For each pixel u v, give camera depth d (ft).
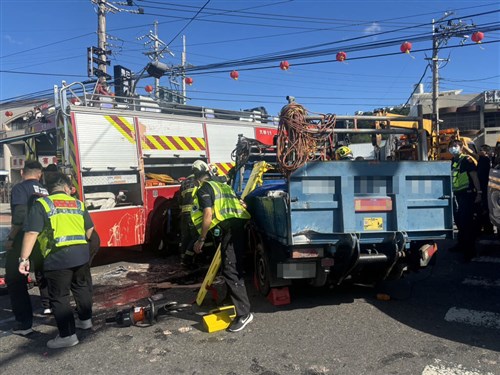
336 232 14.55
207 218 14.30
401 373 11.15
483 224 29.04
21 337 14.46
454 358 11.91
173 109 27.61
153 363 12.14
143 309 15.23
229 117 32.14
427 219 15.37
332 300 17.11
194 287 19.63
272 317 15.37
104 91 43.86
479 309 15.76
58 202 13.60
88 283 14.87
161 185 26.05
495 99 120.67
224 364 11.94
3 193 84.12
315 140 15.89
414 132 18.43
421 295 17.58
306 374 11.25
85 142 22.49
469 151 24.73
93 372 11.75
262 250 17.04
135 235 24.50
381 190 14.89
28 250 12.89
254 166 21.68
